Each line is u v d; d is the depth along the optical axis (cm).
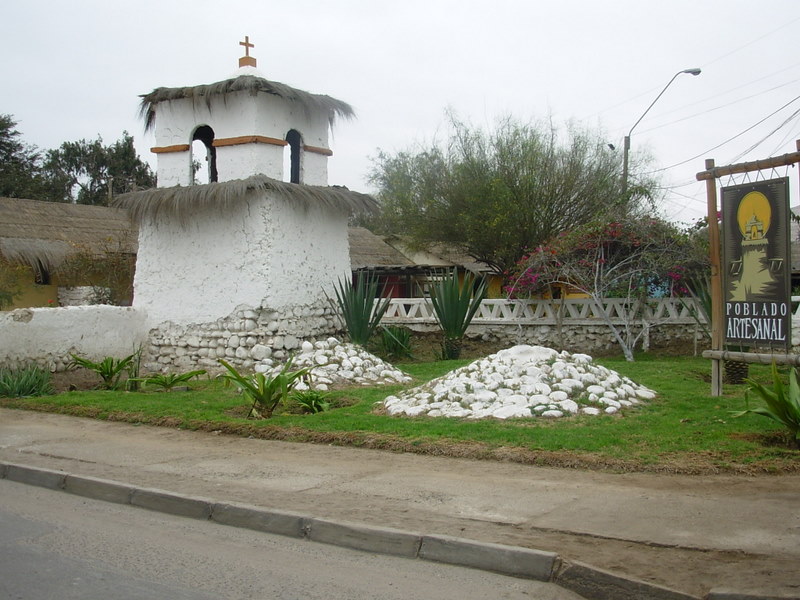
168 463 816
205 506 660
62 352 1434
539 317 1788
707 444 779
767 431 823
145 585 498
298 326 1565
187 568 532
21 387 1267
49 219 2525
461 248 2989
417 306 1900
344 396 1163
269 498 669
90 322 1489
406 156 3086
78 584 500
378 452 836
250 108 1530
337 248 1711
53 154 4734
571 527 566
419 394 1044
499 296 2969
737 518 574
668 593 455
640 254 1658
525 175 2700
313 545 586
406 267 2727
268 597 479
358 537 576
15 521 649
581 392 991
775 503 610
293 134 1686
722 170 1032
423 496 661
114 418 1076
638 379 1208
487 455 782
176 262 1591
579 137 2839
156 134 1638
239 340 1509
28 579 509
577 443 791
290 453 851
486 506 625
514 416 920
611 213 1827
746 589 449
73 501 723
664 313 1755
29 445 917
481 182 2762
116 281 2333
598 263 1658
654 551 516
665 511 595
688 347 1762
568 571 496
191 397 1209
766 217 960
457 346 1689
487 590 492
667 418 905
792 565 484
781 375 1309
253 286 1504
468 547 535
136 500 704
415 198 2969
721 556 503
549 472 727
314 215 1633
